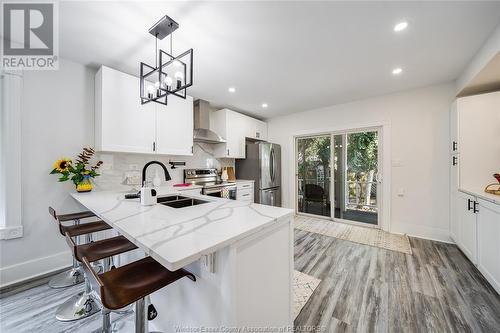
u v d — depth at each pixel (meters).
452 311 1.52
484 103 2.34
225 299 0.89
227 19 1.62
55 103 2.19
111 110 2.30
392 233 3.24
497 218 1.71
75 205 2.31
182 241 0.81
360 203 3.74
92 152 2.32
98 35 1.83
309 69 2.47
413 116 3.10
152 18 1.61
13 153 1.93
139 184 2.86
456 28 1.72
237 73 2.57
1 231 1.87
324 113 4.02
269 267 1.14
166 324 1.28
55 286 1.87
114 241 1.52
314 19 1.62
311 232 3.33
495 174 2.09
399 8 1.51
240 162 4.45
